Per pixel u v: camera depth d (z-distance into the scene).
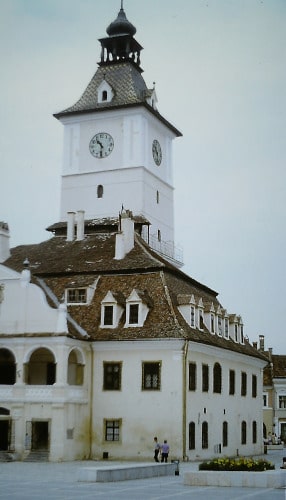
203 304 72.69
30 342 62.12
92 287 69.50
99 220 86.94
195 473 39.44
